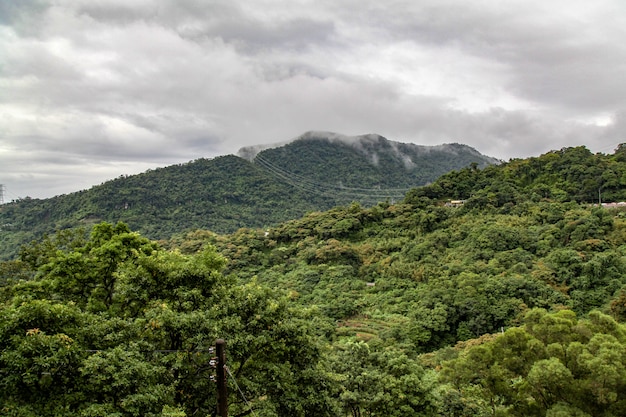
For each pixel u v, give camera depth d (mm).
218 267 22359
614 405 18828
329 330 50375
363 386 23672
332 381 19375
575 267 51625
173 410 12867
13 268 31266
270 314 18484
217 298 18781
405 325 49281
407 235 76688
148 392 13320
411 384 23438
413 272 62469
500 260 58625
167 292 19078
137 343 14883
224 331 16484
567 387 19625
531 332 23625
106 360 13133
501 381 22375
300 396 17891
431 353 44000
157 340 16906
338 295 59969
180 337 16641
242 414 17703
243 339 16516
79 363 13281
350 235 81688
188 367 15945
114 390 13242
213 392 16188
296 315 20141
